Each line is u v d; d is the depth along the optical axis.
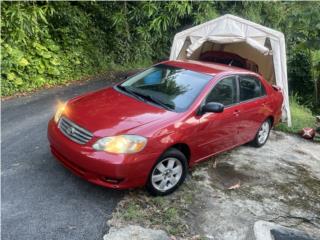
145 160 4.64
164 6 10.85
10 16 8.73
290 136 9.07
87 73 11.72
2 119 7.22
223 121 5.85
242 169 6.48
